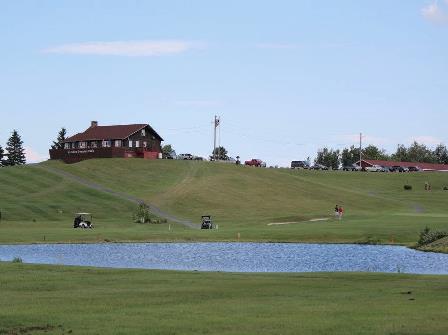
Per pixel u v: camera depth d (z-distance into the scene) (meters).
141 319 25.81
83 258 68.81
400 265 62.00
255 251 78.25
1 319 25.86
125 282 38.38
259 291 34.22
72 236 94.50
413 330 23.58
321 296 32.25
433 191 191.00
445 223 107.75
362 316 26.33
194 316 26.42
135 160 198.62
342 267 60.41
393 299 31.06
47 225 117.81
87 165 191.25
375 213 139.62
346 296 32.16
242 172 190.75
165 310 27.89
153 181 175.25
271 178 185.62
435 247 79.19
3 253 74.62
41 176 176.25
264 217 136.38
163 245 87.12
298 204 156.88
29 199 149.50
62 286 36.28
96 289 35.06
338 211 125.88
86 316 26.45
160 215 137.25
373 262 65.12
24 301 30.47
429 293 33.22
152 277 41.31
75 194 157.38
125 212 141.38
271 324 24.75
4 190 159.25
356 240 92.12
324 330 23.62
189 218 135.00
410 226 103.31
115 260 66.69
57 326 24.56
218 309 28.16
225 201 154.88
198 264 62.91
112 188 165.88
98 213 138.75
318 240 92.94
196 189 164.12
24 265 48.50
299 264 63.25
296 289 35.09
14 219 128.25
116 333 23.28
